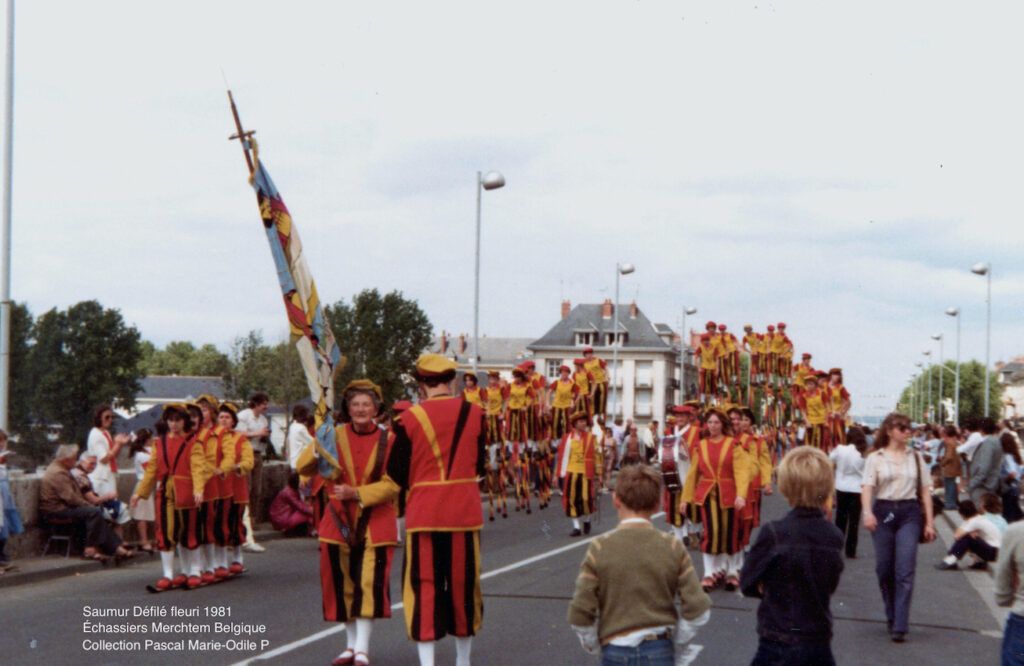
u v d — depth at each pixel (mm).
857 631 11305
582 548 18531
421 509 8211
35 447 68438
